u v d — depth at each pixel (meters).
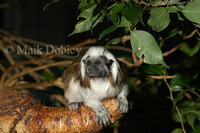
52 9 9.39
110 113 3.32
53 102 6.24
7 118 3.10
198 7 2.46
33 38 9.20
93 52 3.70
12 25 9.23
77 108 3.50
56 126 3.13
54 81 5.11
